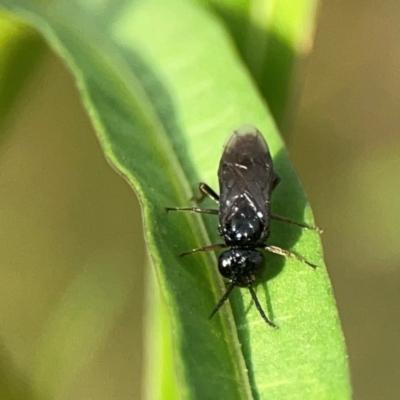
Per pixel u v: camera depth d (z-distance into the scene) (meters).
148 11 0.05
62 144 0.08
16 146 0.08
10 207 0.08
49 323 0.05
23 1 0.05
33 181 0.08
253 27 0.05
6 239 0.08
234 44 0.05
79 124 0.08
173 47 0.05
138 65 0.05
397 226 0.08
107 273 0.05
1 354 0.05
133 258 0.08
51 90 0.08
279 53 0.05
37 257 0.08
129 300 0.08
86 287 0.05
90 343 0.05
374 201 0.08
